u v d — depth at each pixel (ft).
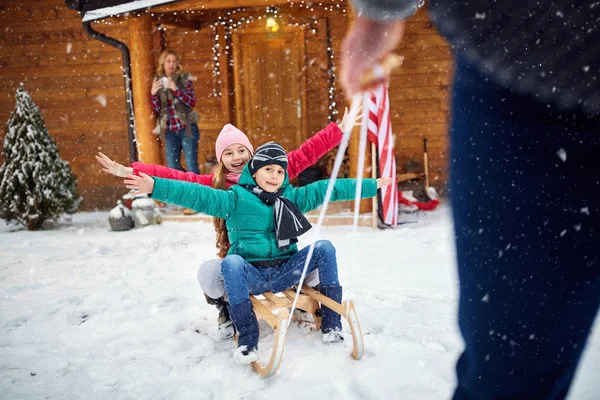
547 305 4.02
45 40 36.11
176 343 11.01
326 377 9.04
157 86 27.61
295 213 10.68
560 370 4.13
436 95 32.19
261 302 10.11
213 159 33.99
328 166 31.42
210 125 34.94
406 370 9.22
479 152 4.04
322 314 10.64
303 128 34.27
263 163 10.62
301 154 12.34
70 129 36.40
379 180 11.62
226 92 34.37
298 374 9.22
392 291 14.23
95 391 9.03
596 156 3.76
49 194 26.73
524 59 3.65
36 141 26.96
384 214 23.22
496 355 4.22
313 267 10.57
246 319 9.53
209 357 10.35
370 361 9.66
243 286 9.70
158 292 15.01
